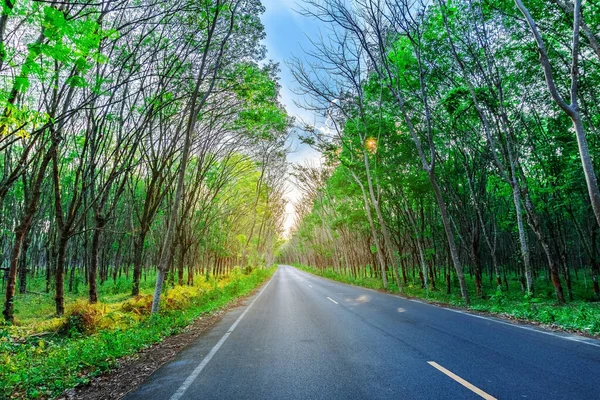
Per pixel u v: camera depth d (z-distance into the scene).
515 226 21.59
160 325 9.95
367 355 6.39
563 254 20.53
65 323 10.20
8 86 8.70
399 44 17.84
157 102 14.30
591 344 6.82
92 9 9.17
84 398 4.89
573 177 17.64
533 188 18.59
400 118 22.36
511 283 31.59
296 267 109.88
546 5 13.62
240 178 32.47
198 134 19.78
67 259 34.41
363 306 14.39
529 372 5.11
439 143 22.97
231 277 32.44
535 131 20.16
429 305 14.84
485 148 20.75
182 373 5.73
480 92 15.88
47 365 6.27
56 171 13.79
